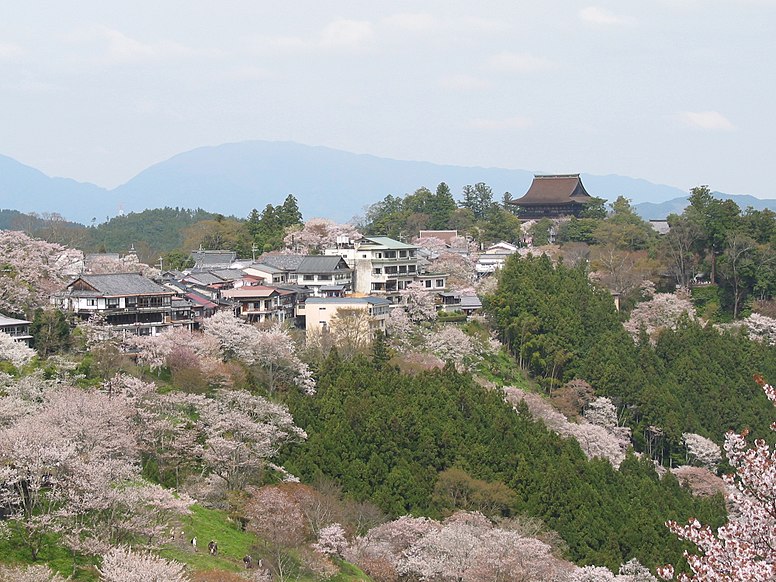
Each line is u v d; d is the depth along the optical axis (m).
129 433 57.81
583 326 109.50
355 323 99.06
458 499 68.50
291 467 67.50
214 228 158.38
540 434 80.12
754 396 100.62
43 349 77.06
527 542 55.34
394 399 79.19
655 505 73.12
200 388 74.62
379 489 67.94
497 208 195.62
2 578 39.50
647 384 98.31
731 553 26.06
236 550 52.44
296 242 147.75
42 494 47.00
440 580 54.28
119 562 40.66
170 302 92.56
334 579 53.19
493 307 114.12
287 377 83.81
